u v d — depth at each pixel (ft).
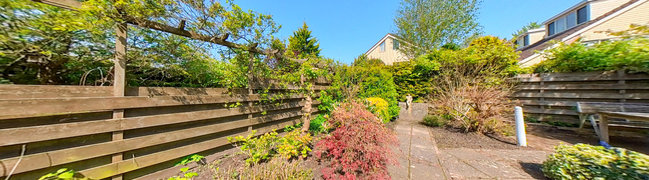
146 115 6.25
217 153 8.46
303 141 8.65
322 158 8.37
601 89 13.20
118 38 5.76
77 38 6.61
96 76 7.50
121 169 5.76
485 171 7.52
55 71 6.90
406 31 36.60
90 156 5.21
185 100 7.09
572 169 6.15
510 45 19.81
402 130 13.87
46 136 4.63
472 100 13.03
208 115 7.85
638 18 22.57
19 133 4.35
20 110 4.32
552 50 15.55
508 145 10.57
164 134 6.66
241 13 8.08
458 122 14.15
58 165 4.84
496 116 12.38
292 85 12.64
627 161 5.24
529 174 7.27
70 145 5.04
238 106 9.12
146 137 6.23
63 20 5.30
